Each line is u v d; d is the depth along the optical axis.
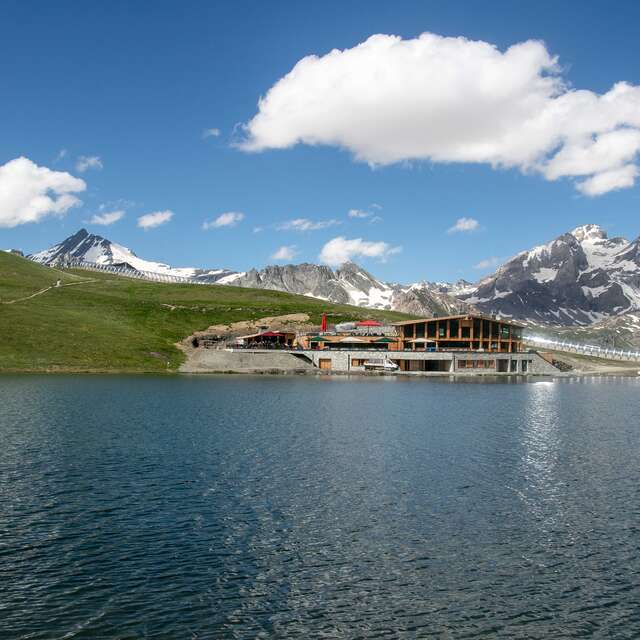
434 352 195.75
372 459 57.34
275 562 32.75
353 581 30.72
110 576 30.69
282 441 65.88
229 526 37.91
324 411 93.06
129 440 64.38
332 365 193.00
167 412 87.12
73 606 27.67
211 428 73.56
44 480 47.41
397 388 141.75
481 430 77.12
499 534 37.34
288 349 197.00
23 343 169.38
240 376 168.75
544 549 35.12
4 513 39.56
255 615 27.30
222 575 31.08
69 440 63.62
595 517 40.72
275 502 42.84
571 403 118.06
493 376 197.88
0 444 60.69
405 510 41.62
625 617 27.72
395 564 32.78
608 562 33.41
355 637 25.77
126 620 26.55
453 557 33.81
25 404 91.56
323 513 40.66
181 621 26.59
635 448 65.62
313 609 27.91
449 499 44.34
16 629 25.62
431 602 28.75
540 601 29.05
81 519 38.69
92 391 113.69
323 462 55.56
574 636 26.17
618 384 189.12
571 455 61.16
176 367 176.00
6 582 29.84
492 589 30.14
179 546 34.59
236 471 51.41
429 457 58.88
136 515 39.62
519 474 52.31
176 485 46.66
